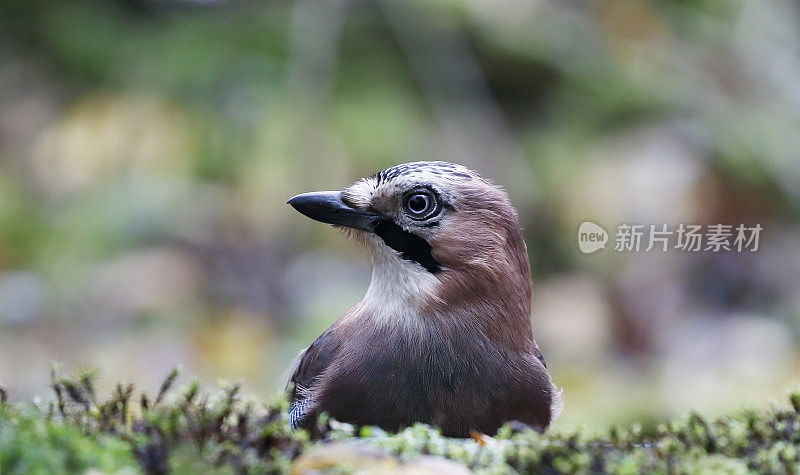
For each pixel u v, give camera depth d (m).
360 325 6.27
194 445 4.47
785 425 4.94
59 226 13.07
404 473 4.21
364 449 4.36
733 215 13.76
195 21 14.13
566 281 13.37
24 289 12.62
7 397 5.12
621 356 12.72
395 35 14.11
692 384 11.75
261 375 12.02
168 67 13.61
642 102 14.27
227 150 13.15
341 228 6.41
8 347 12.11
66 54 13.86
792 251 13.46
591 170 13.70
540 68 14.57
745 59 15.02
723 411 11.27
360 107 13.41
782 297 13.34
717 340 12.72
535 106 14.72
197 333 12.42
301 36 13.52
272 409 4.89
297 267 13.23
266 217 13.10
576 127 14.22
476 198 6.27
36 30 14.06
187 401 4.91
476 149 13.77
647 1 15.10
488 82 14.67
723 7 15.52
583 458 4.47
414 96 13.96
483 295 6.16
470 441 4.82
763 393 11.61
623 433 5.00
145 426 4.62
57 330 12.33
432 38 14.14
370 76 13.77
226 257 13.12
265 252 13.21
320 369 6.30
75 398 5.00
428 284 6.17
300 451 4.56
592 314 12.85
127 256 12.90
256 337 12.46
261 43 13.75
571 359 12.58
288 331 12.57
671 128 14.07
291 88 13.28
